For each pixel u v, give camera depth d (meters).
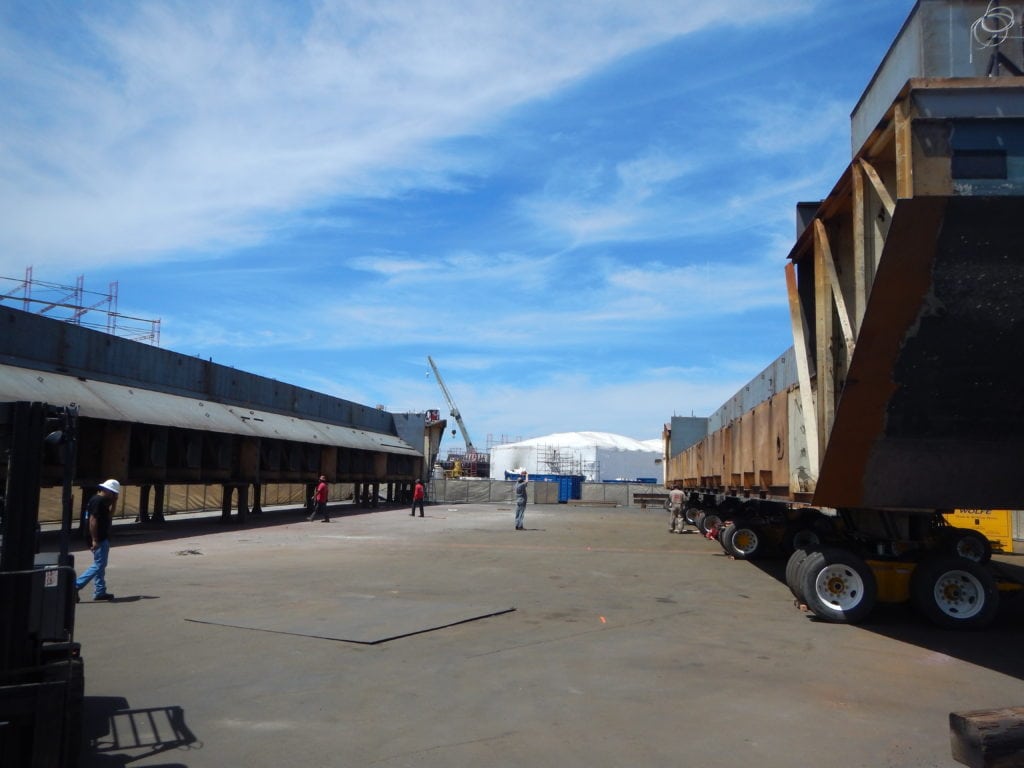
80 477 20.62
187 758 5.48
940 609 10.34
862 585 10.63
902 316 7.63
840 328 9.64
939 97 6.66
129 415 21.73
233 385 32.41
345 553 19.36
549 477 79.25
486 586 13.81
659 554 20.48
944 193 6.57
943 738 6.00
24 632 4.95
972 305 7.45
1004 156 6.63
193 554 18.67
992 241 6.91
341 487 56.16
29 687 4.73
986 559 16.19
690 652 8.80
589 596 12.88
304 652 8.56
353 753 5.58
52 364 21.34
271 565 16.59
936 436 8.91
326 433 39.88
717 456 21.38
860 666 8.27
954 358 8.00
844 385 8.41
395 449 50.81
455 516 39.22
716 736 5.99
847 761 5.50
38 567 5.98
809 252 11.05
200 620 10.21
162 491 29.02
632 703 6.81
